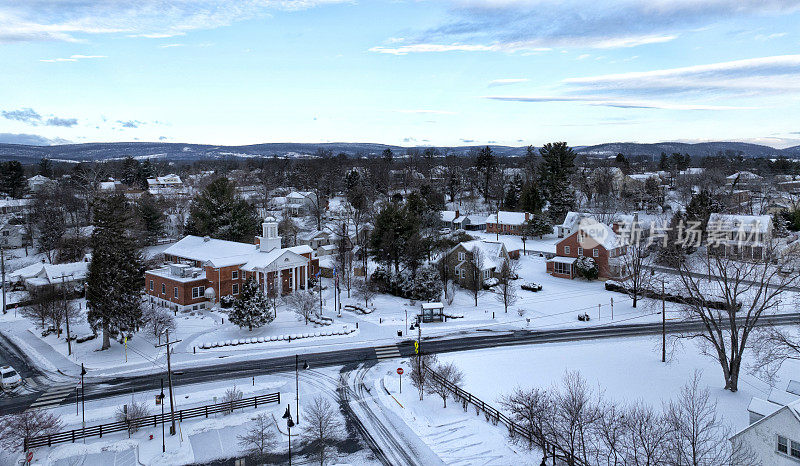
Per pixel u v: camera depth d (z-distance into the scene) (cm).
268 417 4169
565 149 12938
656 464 2781
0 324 6781
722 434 3366
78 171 15962
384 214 8225
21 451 3669
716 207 9862
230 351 5619
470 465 3378
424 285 7362
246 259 7569
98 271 5609
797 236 9925
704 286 7012
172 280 7088
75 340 6019
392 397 4469
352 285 8050
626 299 7312
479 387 4484
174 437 3847
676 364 4888
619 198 14438
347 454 3584
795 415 2575
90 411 4244
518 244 10681
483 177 17075
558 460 3250
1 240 11344
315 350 5634
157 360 5378
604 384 4391
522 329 6234
